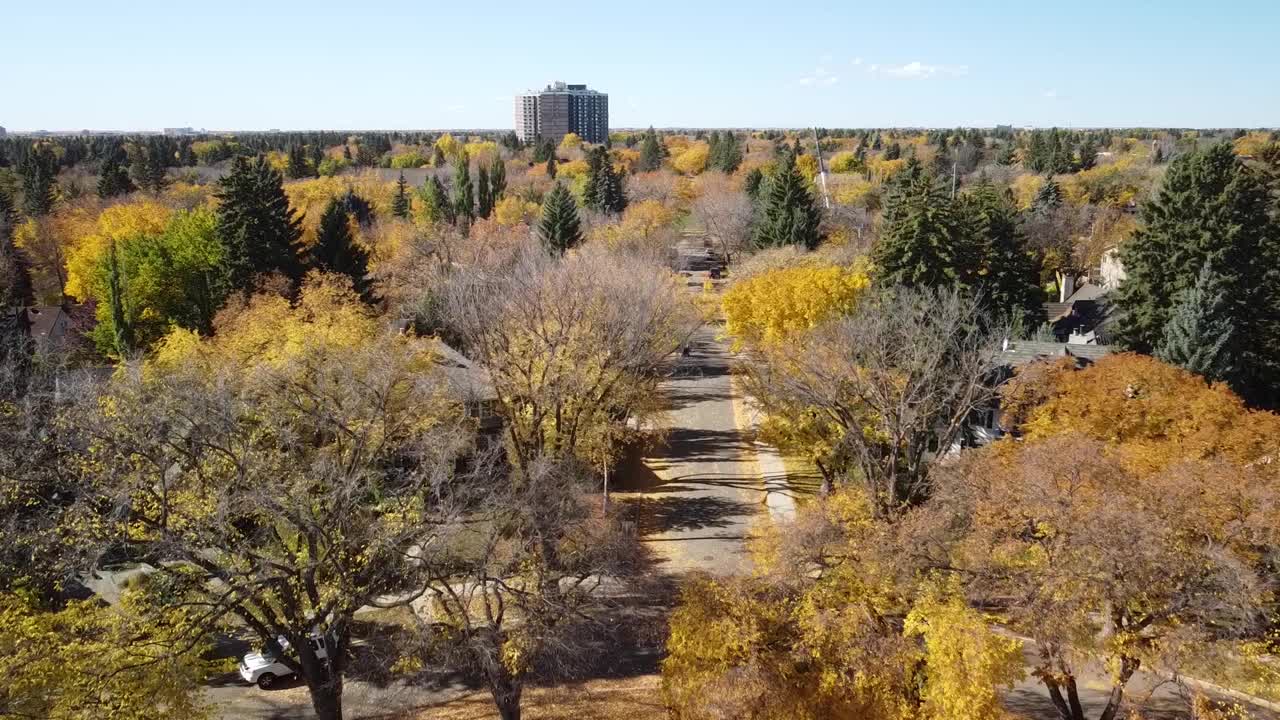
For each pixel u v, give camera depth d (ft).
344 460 75.10
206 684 79.51
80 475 69.62
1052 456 64.59
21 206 344.69
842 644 55.67
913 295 124.16
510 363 101.24
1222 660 56.54
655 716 71.82
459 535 76.74
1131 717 55.36
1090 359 134.10
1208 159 136.46
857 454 101.60
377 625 86.79
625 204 338.34
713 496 123.24
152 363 117.39
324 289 139.54
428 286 185.16
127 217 250.37
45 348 126.21
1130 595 53.88
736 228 280.31
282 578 61.31
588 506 94.38
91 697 53.98
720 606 58.75
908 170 203.82
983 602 65.21
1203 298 122.01
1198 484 60.39
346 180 415.44
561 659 80.69
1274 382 132.05
